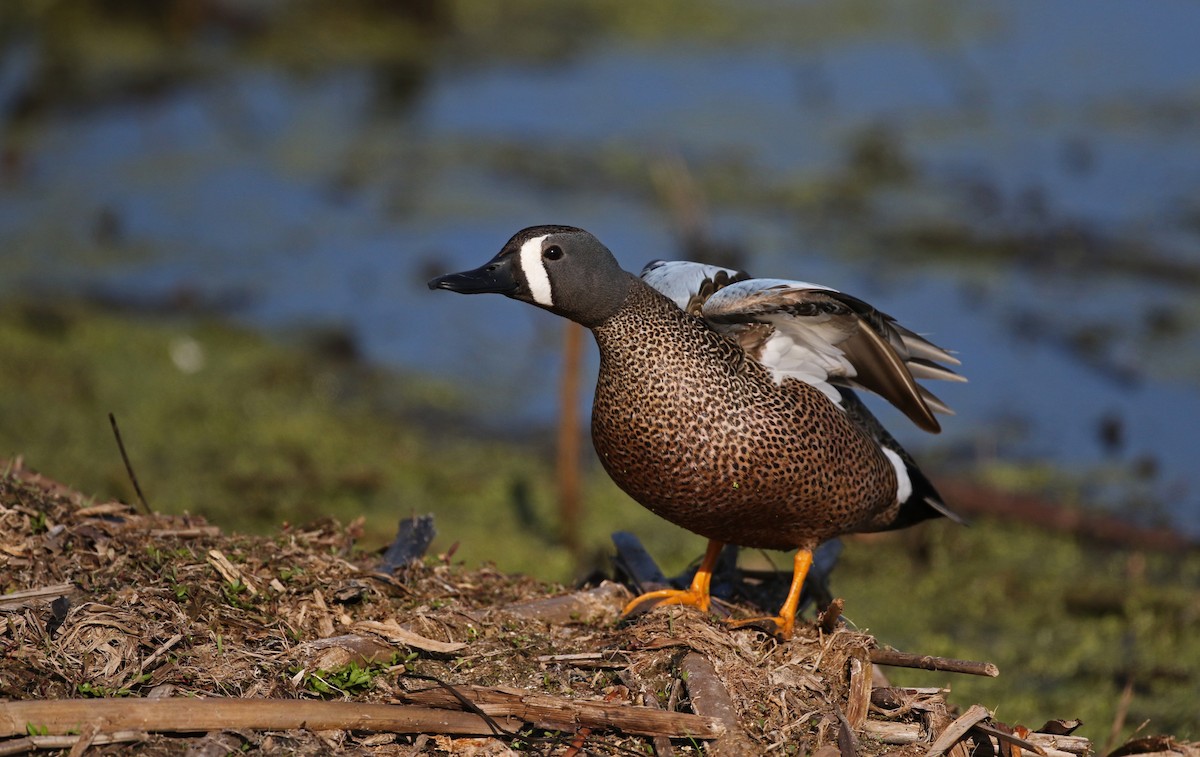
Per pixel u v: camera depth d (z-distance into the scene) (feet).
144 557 20.17
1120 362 43.47
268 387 44.09
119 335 46.47
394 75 69.82
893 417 43.11
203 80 68.90
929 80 66.85
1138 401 41.86
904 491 23.59
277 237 54.49
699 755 17.08
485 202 56.34
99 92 66.80
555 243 20.62
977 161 56.80
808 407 21.33
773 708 18.06
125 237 53.78
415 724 17.07
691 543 36.06
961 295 46.96
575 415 35.63
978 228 51.49
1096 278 48.01
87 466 36.78
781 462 20.70
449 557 23.66
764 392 21.08
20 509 20.83
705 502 20.95
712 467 20.59
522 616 20.93
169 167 60.13
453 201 56.65
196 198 57.36
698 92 66.33
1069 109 62.08
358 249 53.42
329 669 18.17
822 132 60.70
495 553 34.14
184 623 18.49
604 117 63.77
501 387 45.78
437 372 46.42
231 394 43.27
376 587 20.94
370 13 74.79
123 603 18.60
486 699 17.54
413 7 74.84
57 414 40.16
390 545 23.62
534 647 19.57
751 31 75.77
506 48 73.26
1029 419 41.37
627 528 37.04
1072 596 32.83
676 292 22.93
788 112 63.26
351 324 48.80
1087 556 35.40
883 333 21.70
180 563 20.10
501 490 38.70
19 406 40.27
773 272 48.11
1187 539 35.55
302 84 68.69
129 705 16.02
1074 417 41.39
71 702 15.85
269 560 20.86
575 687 18.65
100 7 72.64
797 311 21.18
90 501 22.84
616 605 22.07
